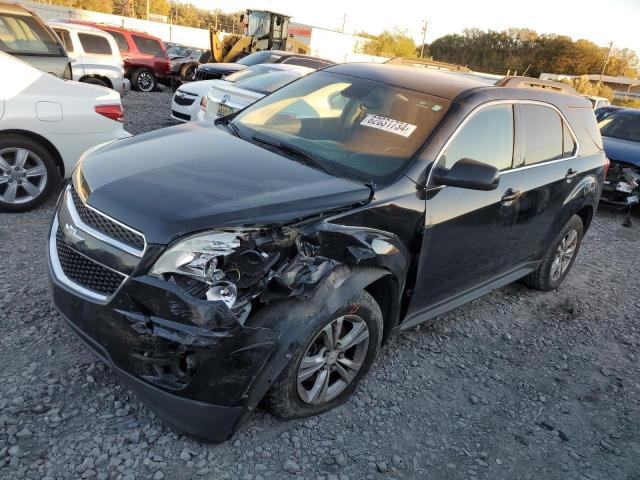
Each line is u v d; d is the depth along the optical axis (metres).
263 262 2.63
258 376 2.59
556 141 4.73
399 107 3.74
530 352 4.36
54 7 32.81
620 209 9.23
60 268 2.86
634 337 4.93
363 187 3.12
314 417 3.11
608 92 61.34
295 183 3.00
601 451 3.34
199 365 2.47
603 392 3.97
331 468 2.79
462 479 2.91
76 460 2.56
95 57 13.62
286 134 3.75
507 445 3.24
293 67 10.81
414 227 3.27
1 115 5.03
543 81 4.89
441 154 3.45
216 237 2.52
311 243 2.78
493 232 3.99
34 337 3.38
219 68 15.21
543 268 5.27
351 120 3.75
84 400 2.93
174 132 3.73
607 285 6.14
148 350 2.47
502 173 3.99
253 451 2.79
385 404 3.37
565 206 4.91
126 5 62.12
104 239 2.62
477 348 4.27
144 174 2.88
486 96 3.88
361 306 3.00
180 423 2.58
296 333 2.67
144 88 18.58
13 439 2.60
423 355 4.00
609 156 9.09
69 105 5.42
